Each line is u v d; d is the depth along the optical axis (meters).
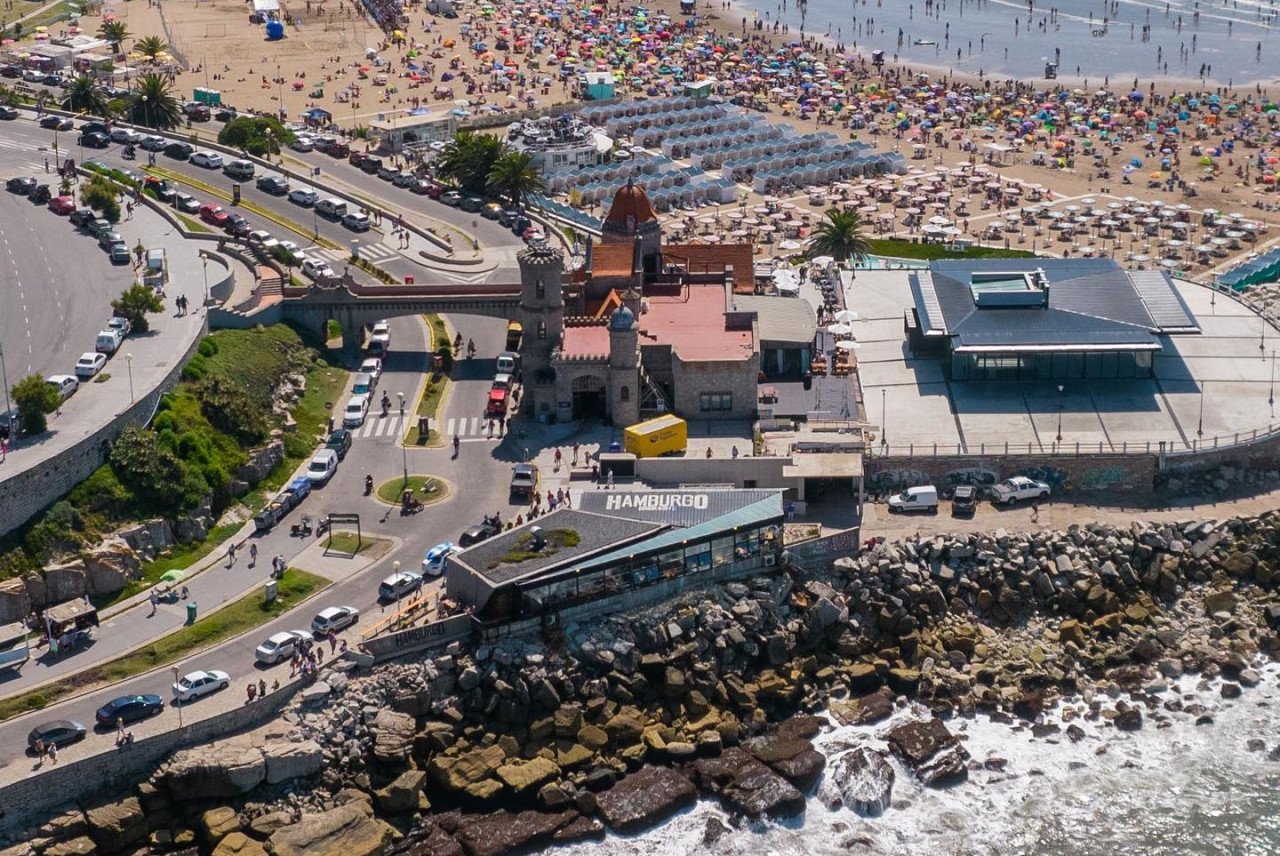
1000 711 174.38
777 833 156.88
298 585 181.38
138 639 171.50
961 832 157.38
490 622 170.00
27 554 178.12
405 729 162.12
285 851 149.00
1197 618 187.88
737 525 181.50
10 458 184.38
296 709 162.25
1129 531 194.75
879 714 172.75
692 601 178.88
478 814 158.25
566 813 158.00
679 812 159.75
